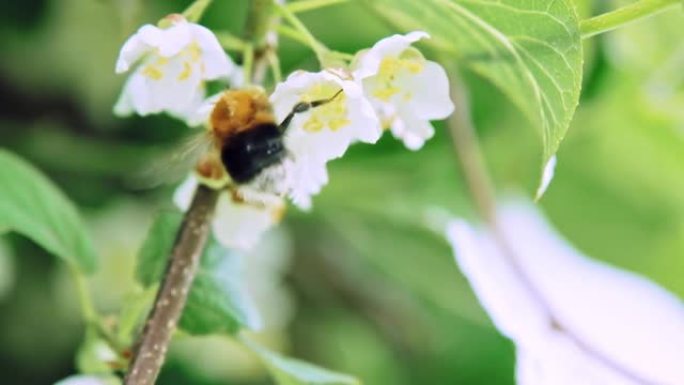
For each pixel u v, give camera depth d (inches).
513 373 15.3
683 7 10.2
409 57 10.8
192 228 10.8
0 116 14.6
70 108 14.6
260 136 10.8
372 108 10.5
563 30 10.2
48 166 14.7
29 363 14.7
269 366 11.5
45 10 14.3
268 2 10.8
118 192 14.8
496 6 10.5
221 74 10.8
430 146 14.8
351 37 14.1
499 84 11.2
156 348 10.6
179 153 10.9
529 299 13.7
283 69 14.0
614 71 15.2
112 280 14.6
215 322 11.4
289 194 10.9
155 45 10.5
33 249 14.7
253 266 14.9
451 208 15.2
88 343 11.5
